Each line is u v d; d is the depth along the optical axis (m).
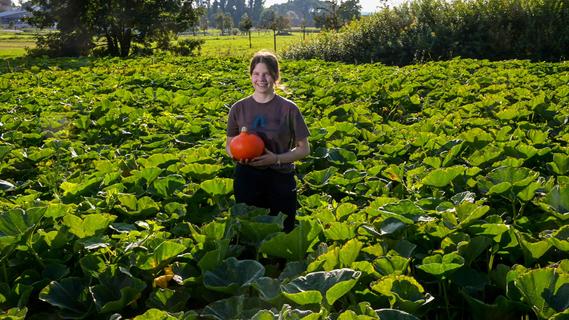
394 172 5.21
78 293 3.37
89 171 5.89
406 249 3.47
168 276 3.50
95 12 31.09
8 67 18.56
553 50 17.77
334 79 12.76
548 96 8.98
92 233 3.88
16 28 155.62
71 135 8.12
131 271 3.54
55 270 3.57
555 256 3.52
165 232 4.04
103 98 10.19
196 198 4.76
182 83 12.26
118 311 3.30
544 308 2.72
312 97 10.59
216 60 19.02
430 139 6.34
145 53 32.41
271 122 4.08
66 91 11.69
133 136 7.93
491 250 3.60
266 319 2.54
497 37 18.20
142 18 31.12
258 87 4.01
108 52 32.25
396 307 2.93
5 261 3.57
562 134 6.70
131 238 3.84
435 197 4.59
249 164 4.07
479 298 3.25
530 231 3.93
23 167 6.62
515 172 4.33
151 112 9.77
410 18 20.17
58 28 31.67
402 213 3.80
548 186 4.35
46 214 4.09
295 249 3.54
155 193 4.96
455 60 15.20
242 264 3.37
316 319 2.45
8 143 7.30
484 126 7.31
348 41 20.88
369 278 3.19
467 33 18.86
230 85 11.99
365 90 10.60
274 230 3.76
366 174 5.48
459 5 19.23
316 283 2.88
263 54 3.97
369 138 7.11
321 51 21.55
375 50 19.89
